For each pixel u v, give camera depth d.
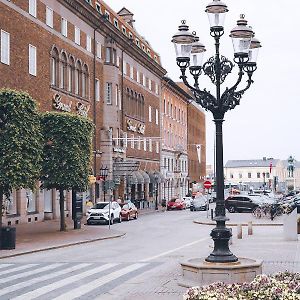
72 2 46.16
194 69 14.52
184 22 13.95
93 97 51.97
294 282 9.69
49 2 42.28
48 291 14.12
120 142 59.22
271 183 138.62
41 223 39.16
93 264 19.39
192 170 106.00
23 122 26.62
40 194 41.00
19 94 26.62
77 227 35.38
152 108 75.44
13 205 37.28
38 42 40.22
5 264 19.83
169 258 20.91
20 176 26.11
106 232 33.31
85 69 50.25
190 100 101.69
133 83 65.75
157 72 77.19
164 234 32.94
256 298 8.90
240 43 13.78
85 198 49.66
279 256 20.67
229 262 13.87
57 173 33.19
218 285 9.75
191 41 13.91
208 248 24.22
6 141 26.05
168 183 84.81
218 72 14.02
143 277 16.00
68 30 46.16
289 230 27.30
